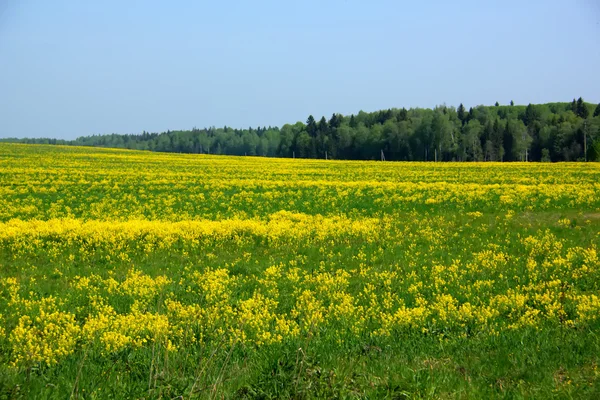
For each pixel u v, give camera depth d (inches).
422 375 295.0
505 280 577.0
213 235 802.8
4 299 511.8
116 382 283.9
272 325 427.5
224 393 265.4
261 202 1244.5
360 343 379.6
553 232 845.2
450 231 877.8
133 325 407.2
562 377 299.4
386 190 1437.0
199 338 395.9
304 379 265.0
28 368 308.2
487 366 322.7
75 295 529.7
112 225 847.1
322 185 1572.3
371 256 698.2
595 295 497.0
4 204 1178.6
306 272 617.9
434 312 464.4
